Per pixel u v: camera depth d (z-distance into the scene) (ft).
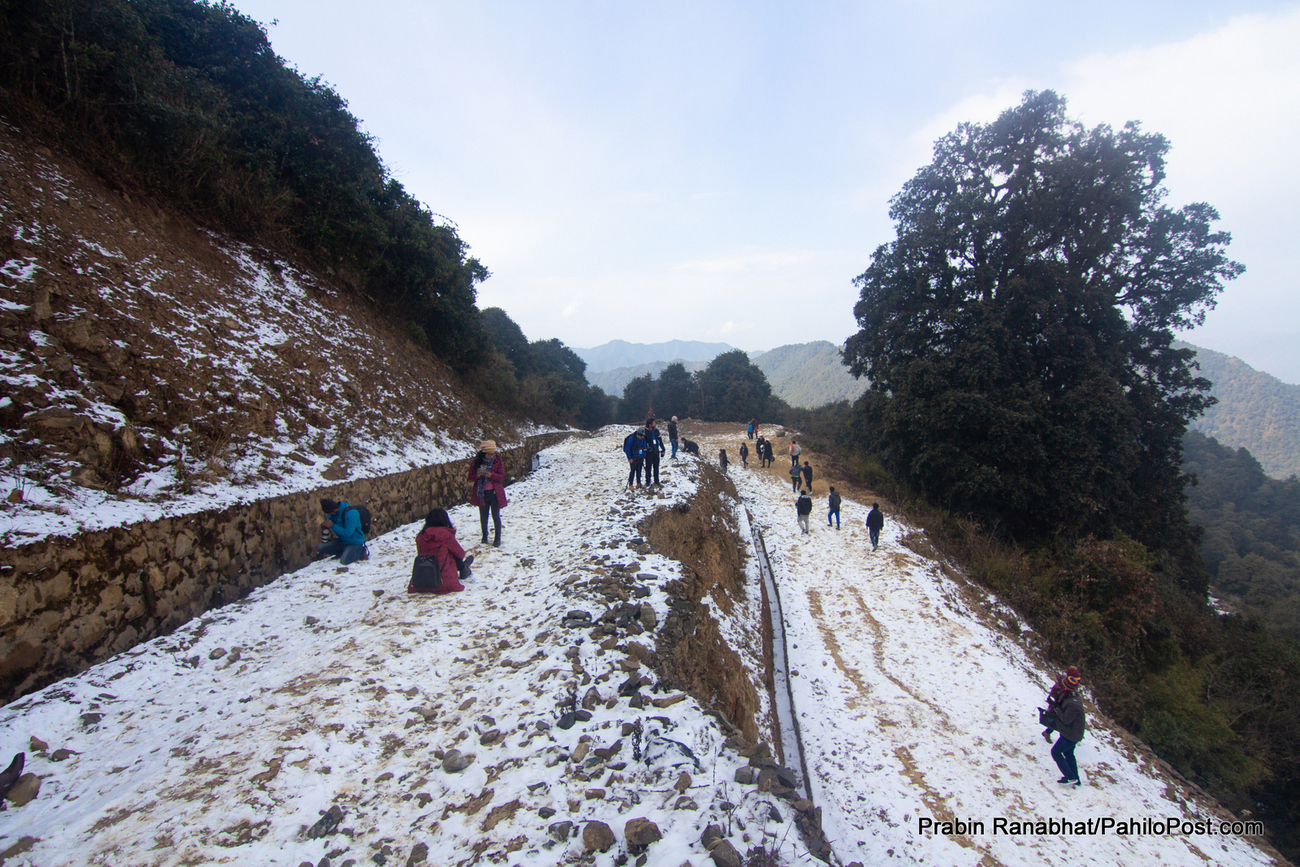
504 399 84.43
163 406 22.27
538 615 18.65
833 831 21.35
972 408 59.67
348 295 48.42
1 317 18.70
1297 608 126.31
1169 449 68.90
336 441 30.78
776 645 34.45
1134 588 46.78
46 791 10.18
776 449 103.65
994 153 70.95
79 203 25.76
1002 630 42.63
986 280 66.59
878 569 48.60
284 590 21.13
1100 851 21.88
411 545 28.40
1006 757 27.12
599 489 44.60
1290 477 290.15
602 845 8.30
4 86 25.66
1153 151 62.54
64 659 14.17
